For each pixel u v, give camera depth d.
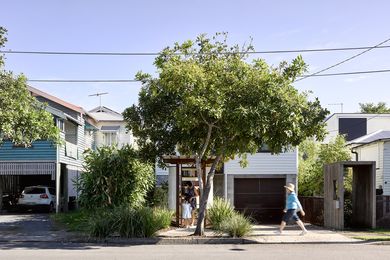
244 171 25.77
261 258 12.21
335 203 19.28
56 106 31.64
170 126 17.78
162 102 17.34
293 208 17.22
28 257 12.23
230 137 17.22
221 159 19.84
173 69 15.43
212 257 12.37
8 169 27.20
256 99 15.49
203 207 17.16
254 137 16.72
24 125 18.05
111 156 20.69
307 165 28.53
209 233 17.56
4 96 17.61
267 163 25.81
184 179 23.00
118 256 12.52
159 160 19.55
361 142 30.70
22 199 28.48
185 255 12.77
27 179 34.72
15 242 15.98
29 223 21.12
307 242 15.79
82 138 34.12
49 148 27.27
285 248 14.45
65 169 30.27
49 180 34.59
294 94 16.08
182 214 19.78
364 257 12.41
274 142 16.66
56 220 21.95
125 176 20.38
